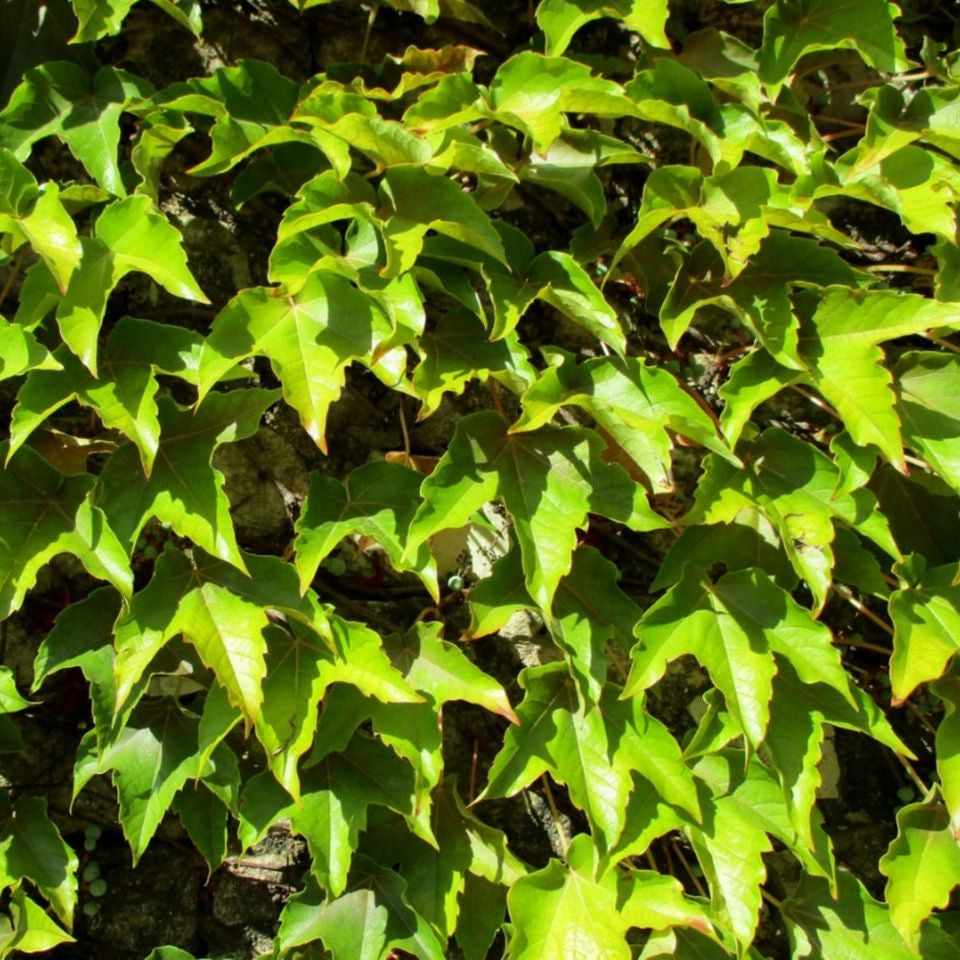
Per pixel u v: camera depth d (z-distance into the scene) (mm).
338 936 753
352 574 821
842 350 728
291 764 697
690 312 731
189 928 830
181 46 800
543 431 725
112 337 708
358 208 683
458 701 839
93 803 822
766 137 750
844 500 731
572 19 742
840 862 854
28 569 683
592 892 748
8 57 756
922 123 775
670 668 848
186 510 690
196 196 799
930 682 760
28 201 697
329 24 815
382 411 821
